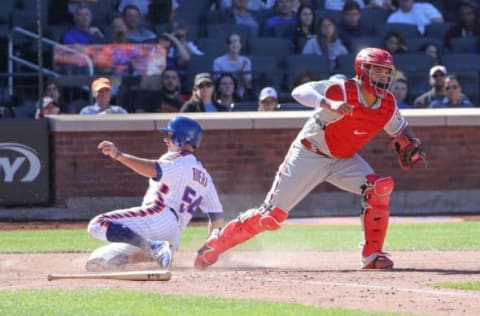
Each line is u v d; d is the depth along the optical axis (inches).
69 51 1622.8
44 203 1451.8
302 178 844.0
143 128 1454.2
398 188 1521.9
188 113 1503.4
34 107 1603.1
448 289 710.5
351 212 1510.8
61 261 954.1
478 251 1023.0
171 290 702.5
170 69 1635.1
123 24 1691.7
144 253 856.3
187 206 868.6
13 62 1690.5
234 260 969.5
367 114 817.5
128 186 1465.3
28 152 1444.4
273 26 1819.6
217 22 1843.0
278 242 1149.7
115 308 621.6
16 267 907.4
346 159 852.0
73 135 1449.3
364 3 1956.2
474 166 1536.7
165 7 1812.3
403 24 1855.3
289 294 685.9
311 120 842.2
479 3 1993.1
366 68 808.9
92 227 837.8
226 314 600.4
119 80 1583.4
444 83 1621.6
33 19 1749.5
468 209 1536.7
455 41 1871.3
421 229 1283.2
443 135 1526.8
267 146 1488.7
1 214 1438.2
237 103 1611.7
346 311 612.1
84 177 1454.2
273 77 1674.5
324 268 883.4
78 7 1753.2
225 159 1478.8
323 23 1769.2
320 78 1672.0
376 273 813.2
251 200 1486.2
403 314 603.2
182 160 860.0
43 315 599.5
